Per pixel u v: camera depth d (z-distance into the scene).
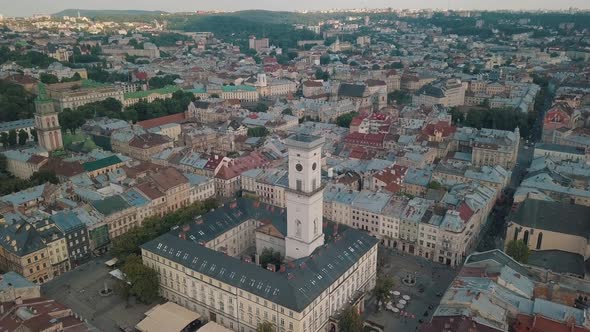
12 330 167.88
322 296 191.75
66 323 176.62
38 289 198.75
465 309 181.62
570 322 174.12
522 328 178.12
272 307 185.25
